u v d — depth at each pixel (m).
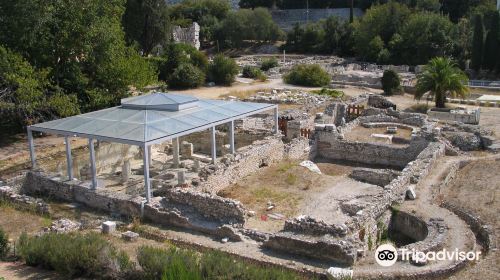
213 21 118.06
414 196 22.62
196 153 33.12
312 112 44.88
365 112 43.44
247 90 60.59
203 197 20.62
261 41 115.81
